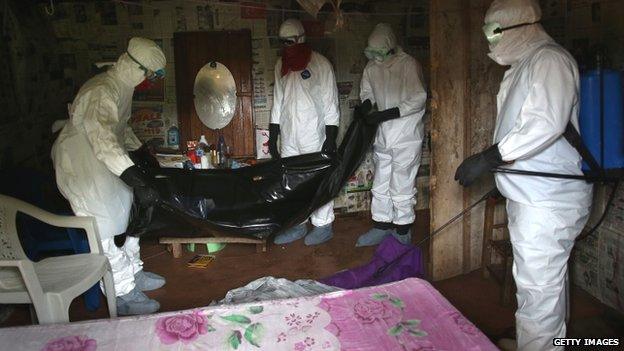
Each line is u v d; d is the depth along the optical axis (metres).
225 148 4.00
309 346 1.43
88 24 3.91
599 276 2.80
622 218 2.60
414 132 3.48
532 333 2.17
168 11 3.96
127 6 3.92
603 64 2.59
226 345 1.45
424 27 4.17
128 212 2.85
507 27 2.12
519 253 2.16
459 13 2.83
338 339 1.46
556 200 2.08
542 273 2.12
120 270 2.83
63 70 3.93
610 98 2.19
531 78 2.00
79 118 2.59
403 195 3.59
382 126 3.55
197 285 3.22
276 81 3.69
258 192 3.39
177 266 3.50
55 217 2.49
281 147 3.78
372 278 2.97
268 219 3.39
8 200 2.43
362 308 1.60
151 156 3.31
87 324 1.57
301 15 4.02
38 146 3.56
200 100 4.09
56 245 2.96
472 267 3.24
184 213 3.17
